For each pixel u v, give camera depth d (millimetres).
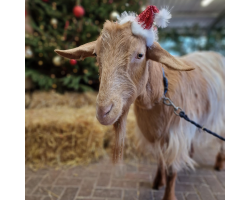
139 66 1221
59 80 4480
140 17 1212
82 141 3098
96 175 2775
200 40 9680
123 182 2600
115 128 1465
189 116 1925
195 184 2559
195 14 8703
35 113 3537
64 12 4266
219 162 2848
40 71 4543
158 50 1274
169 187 2066
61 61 4141
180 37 9883
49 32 4332
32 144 3072
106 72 1108
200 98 2076
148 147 2182
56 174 2807
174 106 1620
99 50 1180
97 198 2283
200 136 2334
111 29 1145
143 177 2723
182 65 1192
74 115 3434
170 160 1880
